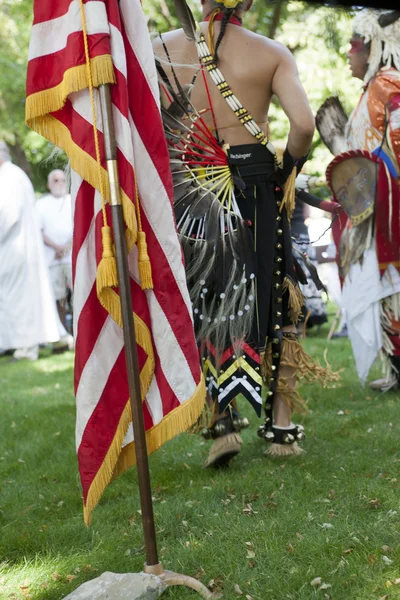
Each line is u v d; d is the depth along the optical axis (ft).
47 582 12.89
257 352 16.51
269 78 16.84
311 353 32.17
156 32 17.25
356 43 23.29
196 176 16.81
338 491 15.35
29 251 38.96
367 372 23.71
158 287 12.89
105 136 12.16
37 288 39.19
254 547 13.25
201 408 13.01
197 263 16.38
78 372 12.81
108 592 11.75
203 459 18.48
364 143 23.20
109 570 12.99
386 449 17.87
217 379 16.42
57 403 26.91
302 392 24.40
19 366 37.40
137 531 14.38
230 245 16.43
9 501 16.81
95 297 12.73
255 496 15.57
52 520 15.56
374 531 13.32
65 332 41.11
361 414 21.36
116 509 15.70
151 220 12.84
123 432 12.83
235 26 17.01
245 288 16.34
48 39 12.69
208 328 16.47
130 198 12.30
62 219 40.98
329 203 19.24
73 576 12.93
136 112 12.76
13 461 20.06
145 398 13.10
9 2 65.51
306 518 14.15
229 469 17.46
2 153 39.22
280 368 17.61
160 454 19.10
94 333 12.75
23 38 67.56
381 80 22.70
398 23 22.70
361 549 12.75
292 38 44.52
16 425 24.00
